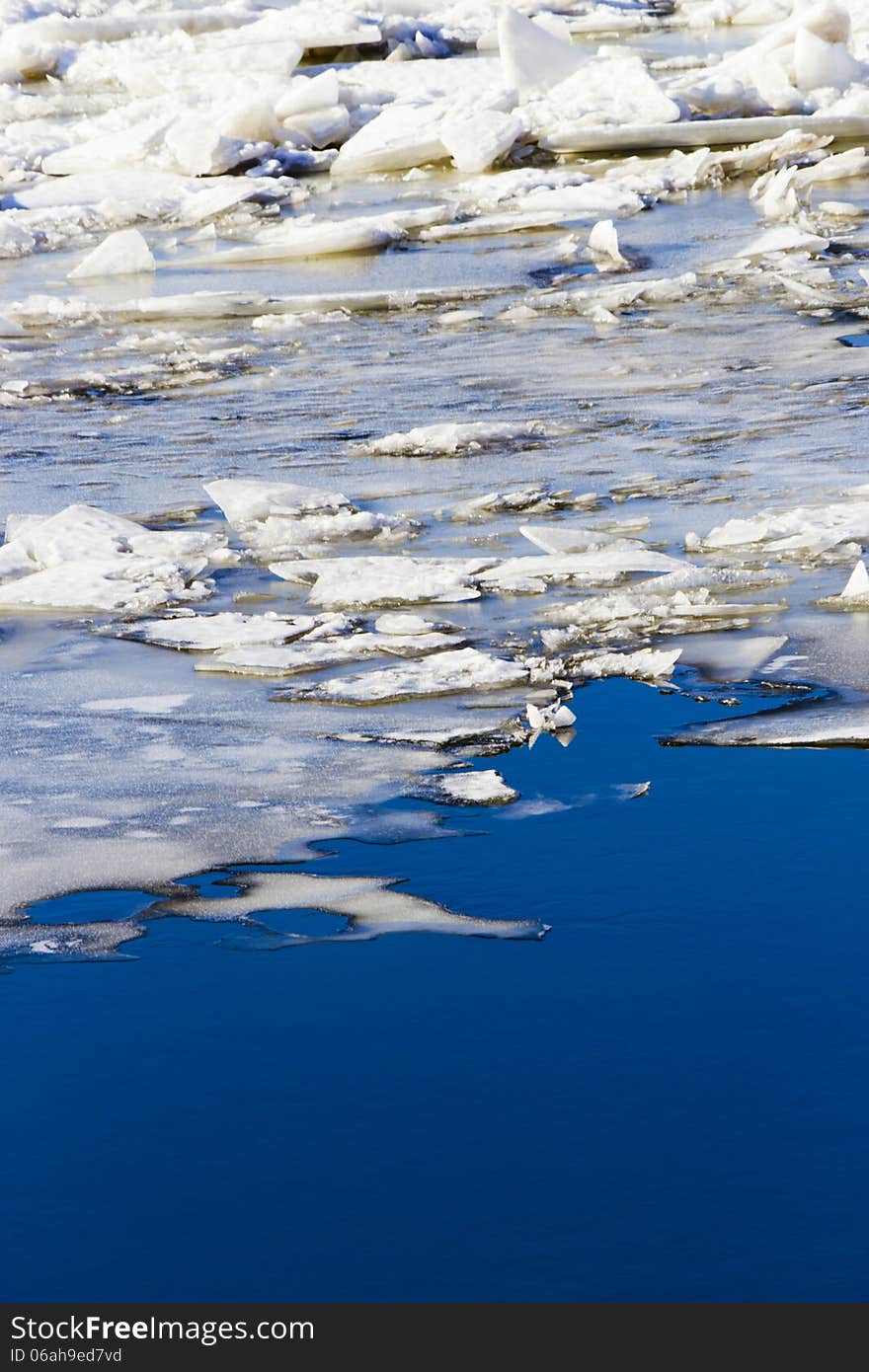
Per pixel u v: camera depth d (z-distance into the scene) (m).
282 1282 5.18
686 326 19.52
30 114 40.75
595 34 51.34
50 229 28.95
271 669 9.97
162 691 9.78
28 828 8.09
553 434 15.39
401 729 9.05
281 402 17.38
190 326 21.56
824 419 15.21
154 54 46.03
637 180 29.00
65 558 12.26
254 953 6.91
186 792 8.42
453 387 17.48
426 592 11.19
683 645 10.07
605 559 11.59
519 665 9.80
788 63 34.69
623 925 7.02
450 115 33.28
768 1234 5.25
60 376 19.08
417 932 7.03
